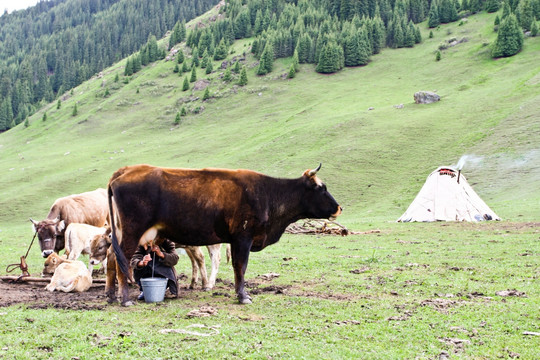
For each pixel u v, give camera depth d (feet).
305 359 22.29
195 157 325.21
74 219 60.08
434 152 237.25
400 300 34.91
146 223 33.65
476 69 444.14
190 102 511.81
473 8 618.44
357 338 25.84
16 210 248.11
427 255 57.67
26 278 44.04
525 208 120.26
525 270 45.47
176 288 36.78
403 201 177.47
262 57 555.69
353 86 479.82
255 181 35.83
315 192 37.83
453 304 33.17
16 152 447.01
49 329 26.50
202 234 34.60
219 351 23.02
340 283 41.50
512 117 255.70
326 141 282.36
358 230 96.73
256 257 59.82
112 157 359.87
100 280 43.37
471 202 111.04
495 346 24.72
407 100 384.88
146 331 26.16
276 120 403.54
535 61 413.59
